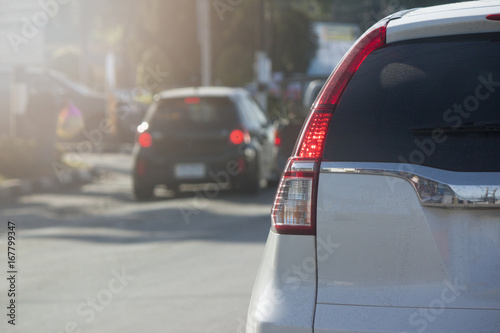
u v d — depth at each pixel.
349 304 4.85
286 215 5.02
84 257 13.97
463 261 4.74
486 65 4.84
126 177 29.70
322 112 5.05
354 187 4.89
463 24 4.89
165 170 22.47
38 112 26.50
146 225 17.80
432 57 4.93
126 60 72.31
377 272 4.84
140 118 41.88
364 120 4.95
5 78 40.22
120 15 66.00
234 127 22.45
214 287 11.31
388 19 5.18
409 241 4.80
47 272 12.70
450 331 4.69
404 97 4.92
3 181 24.50
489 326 4.66
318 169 4.98
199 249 14.50
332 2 79.06
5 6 27.61
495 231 4.71
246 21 61.91
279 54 71.25
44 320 9.82
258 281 5.14
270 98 50.41
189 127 22.55
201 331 9.10
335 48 77.69
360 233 4.87
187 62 56.47
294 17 72.00
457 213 4.75
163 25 57.03
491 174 4.69
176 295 10.90
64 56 70.62
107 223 18.25
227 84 60.28
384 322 4.77
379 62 5.03
